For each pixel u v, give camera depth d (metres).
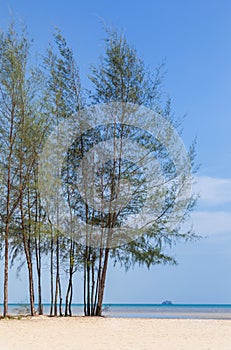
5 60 22.00
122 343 13.56
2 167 21.67
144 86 23.28
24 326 17.45
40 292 23.16
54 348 12.52
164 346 13.16
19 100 21.89
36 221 22.36
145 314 38.12
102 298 22.98
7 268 21.52
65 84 23.33
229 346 13.36
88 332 15.95
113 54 23.27
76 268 23.02
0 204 21.86
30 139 21.94
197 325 18.80
